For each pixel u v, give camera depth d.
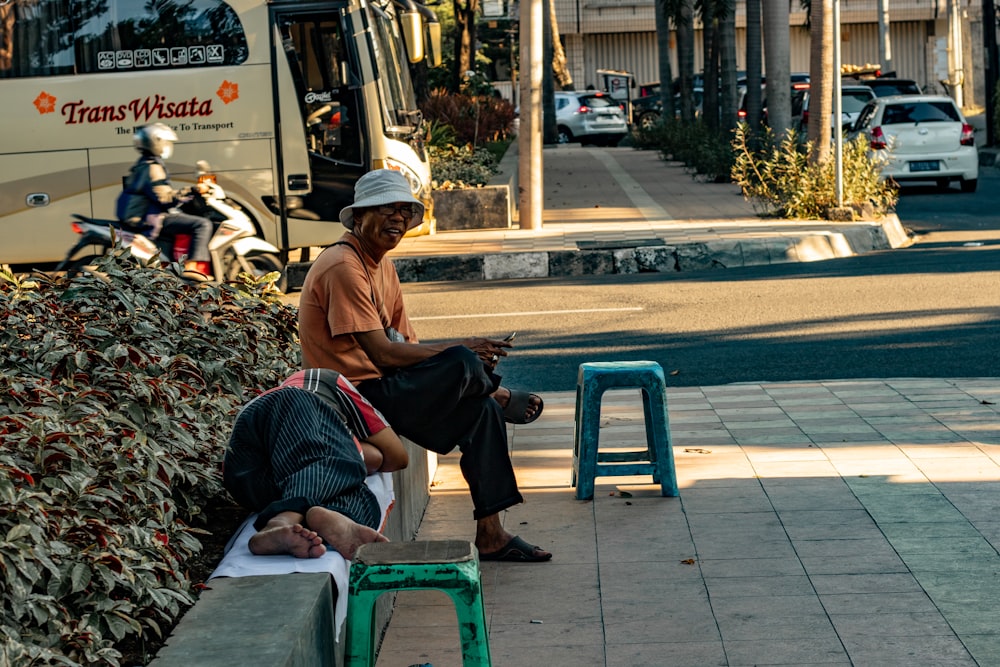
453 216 18.36
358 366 5.10
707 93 30.16
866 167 17.92
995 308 11.13
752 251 14.99
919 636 4.27
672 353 10.02
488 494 5.15
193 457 4.54
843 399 8.06
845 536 5.34
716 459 6.71
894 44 54.50
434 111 27.94
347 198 13.64
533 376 9.42
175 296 6.10
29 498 3.25
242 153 13.57
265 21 13.44
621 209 20.34
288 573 3.58
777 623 4.44
